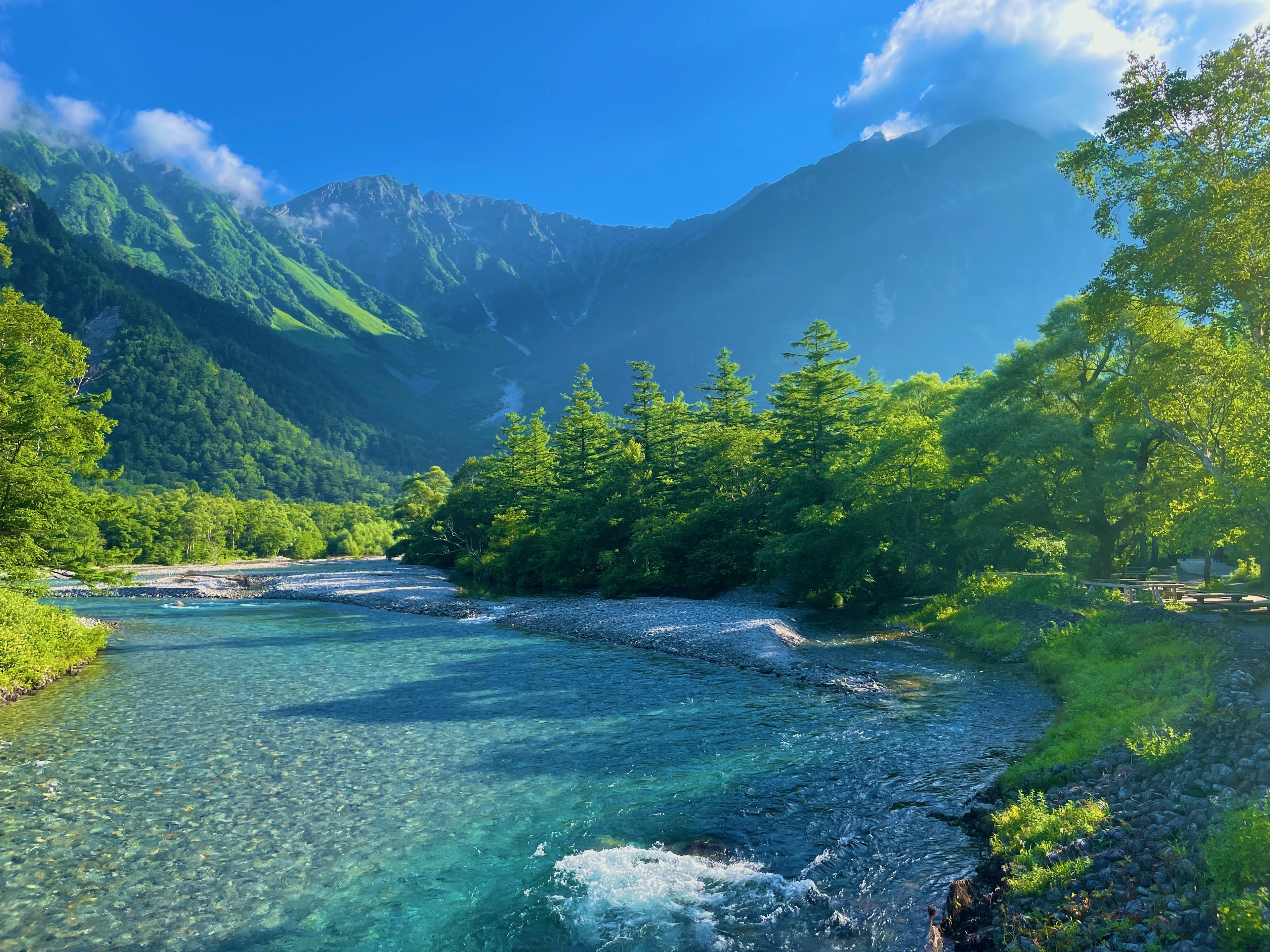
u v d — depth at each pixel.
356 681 26.08
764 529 51.97
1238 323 23.78
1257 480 19.95
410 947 9.40
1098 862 9.13
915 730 18.66
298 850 12.19
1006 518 39.19
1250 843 7.44
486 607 50.78
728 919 9.84
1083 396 38.97
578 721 20.23
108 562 31.83
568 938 9.52
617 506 58.38
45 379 28.86
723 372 67.88
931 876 10.74
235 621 45.31
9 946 9.35
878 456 40.44
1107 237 24.64
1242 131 21.56
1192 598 25.67
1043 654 25.89
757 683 25.11
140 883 11.05
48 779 15.55
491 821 13.34
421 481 139.50
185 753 17.45
